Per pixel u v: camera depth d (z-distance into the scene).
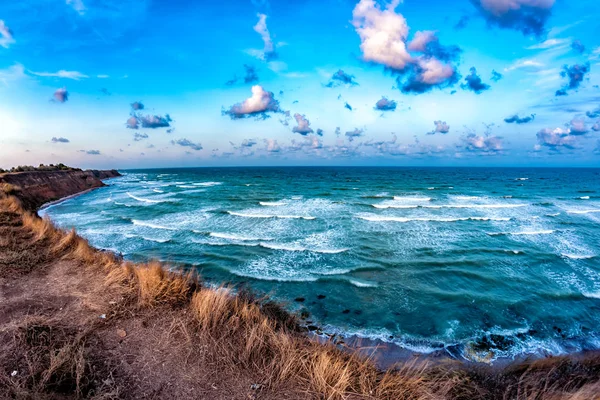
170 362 3.81
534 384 4.75
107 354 3.84
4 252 7.47
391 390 3.63
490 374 5.18
